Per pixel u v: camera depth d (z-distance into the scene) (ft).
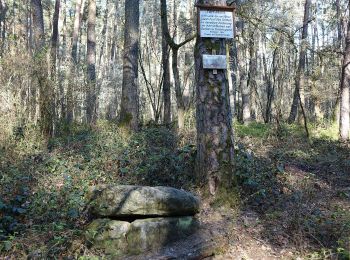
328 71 59.11
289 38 34.63
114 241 15.49
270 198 20.52
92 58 55.11
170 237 16.25
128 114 34.94
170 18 77.77
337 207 19.93
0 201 17.31
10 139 26.14
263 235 17.19
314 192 22.26
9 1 108.99
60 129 32.14
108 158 24.27
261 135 39.34
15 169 21.90
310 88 60.90
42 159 24.20
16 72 29.30
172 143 29.04
